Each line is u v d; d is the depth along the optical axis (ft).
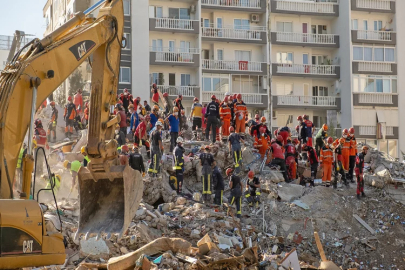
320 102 167.84
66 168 65.82
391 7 170.71
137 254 45.27
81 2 142.61
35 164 30.73
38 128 70.74
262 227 69.15
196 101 93.04
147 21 152.46
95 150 32.55
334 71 169.37
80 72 117.80
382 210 77.87
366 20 171.83
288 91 168.04
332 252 69.72
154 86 100.99
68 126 93.40
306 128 88.89
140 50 151.02
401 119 169.89
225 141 88.28
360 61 167.63
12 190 29.68
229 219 65.26
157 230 58.80
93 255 48.49
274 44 164.86
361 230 73.82
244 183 78.23
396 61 170.91
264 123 85.10
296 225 71.41
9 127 29.25
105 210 33.19
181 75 157.79
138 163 66.28
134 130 85.97
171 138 79.92
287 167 81.20
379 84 169.48
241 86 164.35
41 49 31.24
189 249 47.75
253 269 49.01
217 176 68.90
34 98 29.76
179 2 158.71
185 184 77.46
